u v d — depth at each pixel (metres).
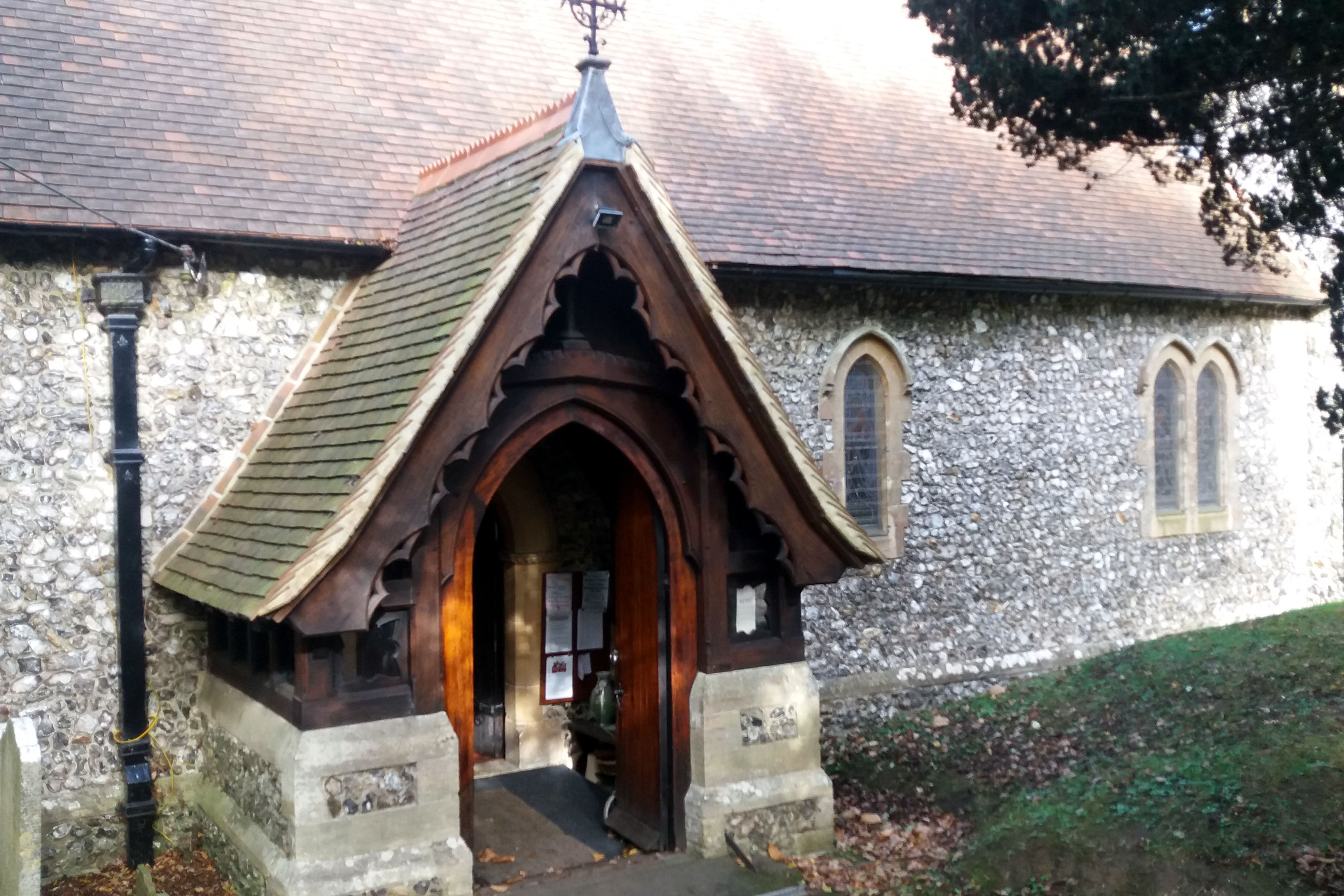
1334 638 10.66
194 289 7.35
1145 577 11.87
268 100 8.63
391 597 5.64
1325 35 5.86
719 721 6.45
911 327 10.19
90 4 8.75
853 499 10.05
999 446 10.74
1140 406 11.84
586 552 9.28
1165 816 6.51
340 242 7.54
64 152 7.25
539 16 11.23
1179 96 6.61
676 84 11.13
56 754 6.88
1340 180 6.37
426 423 5.45
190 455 7.31
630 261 5.95
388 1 10.50
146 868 6.38
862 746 9.07
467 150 7.64
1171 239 12.38
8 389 6.85
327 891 5.33
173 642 7.19
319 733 5.45
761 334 9.35
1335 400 7.55
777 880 6.11
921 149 11.91
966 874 6.29
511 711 9.07
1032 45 7.21
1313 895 5.41
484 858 6.62
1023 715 9.59
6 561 6.81
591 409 6.25
